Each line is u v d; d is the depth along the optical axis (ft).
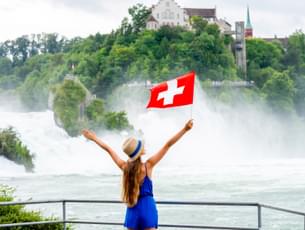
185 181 205.26
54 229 44.47
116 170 250.57
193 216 121.90
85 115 371.97
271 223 113.09
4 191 58.65
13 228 43.52
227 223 114.11
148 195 29.25
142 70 621.72
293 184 188.75
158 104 32.19
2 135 228.22
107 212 120.78
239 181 203.00
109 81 605.31
